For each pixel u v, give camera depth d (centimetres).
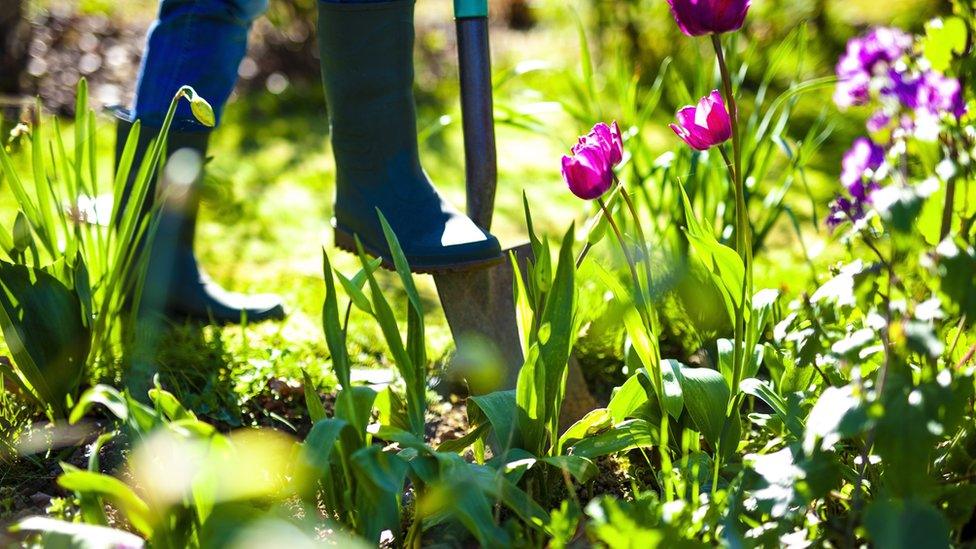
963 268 112
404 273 147
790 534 130
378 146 193
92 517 124
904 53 127
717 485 149
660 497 155
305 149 391
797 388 157
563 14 552
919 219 130
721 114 137
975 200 142
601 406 203
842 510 143
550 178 372
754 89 455
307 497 134
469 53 183
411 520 155
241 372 200
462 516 126
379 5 185
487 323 186
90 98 418
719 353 165
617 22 479
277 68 473
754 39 262
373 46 188
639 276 149
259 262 282
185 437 125
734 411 154
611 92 452
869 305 123
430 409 201
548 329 148
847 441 157
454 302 185
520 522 149
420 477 133
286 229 310
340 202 201
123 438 169
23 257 177
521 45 537
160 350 199
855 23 507
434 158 385
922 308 118
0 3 409
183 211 215
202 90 204
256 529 118
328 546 125
